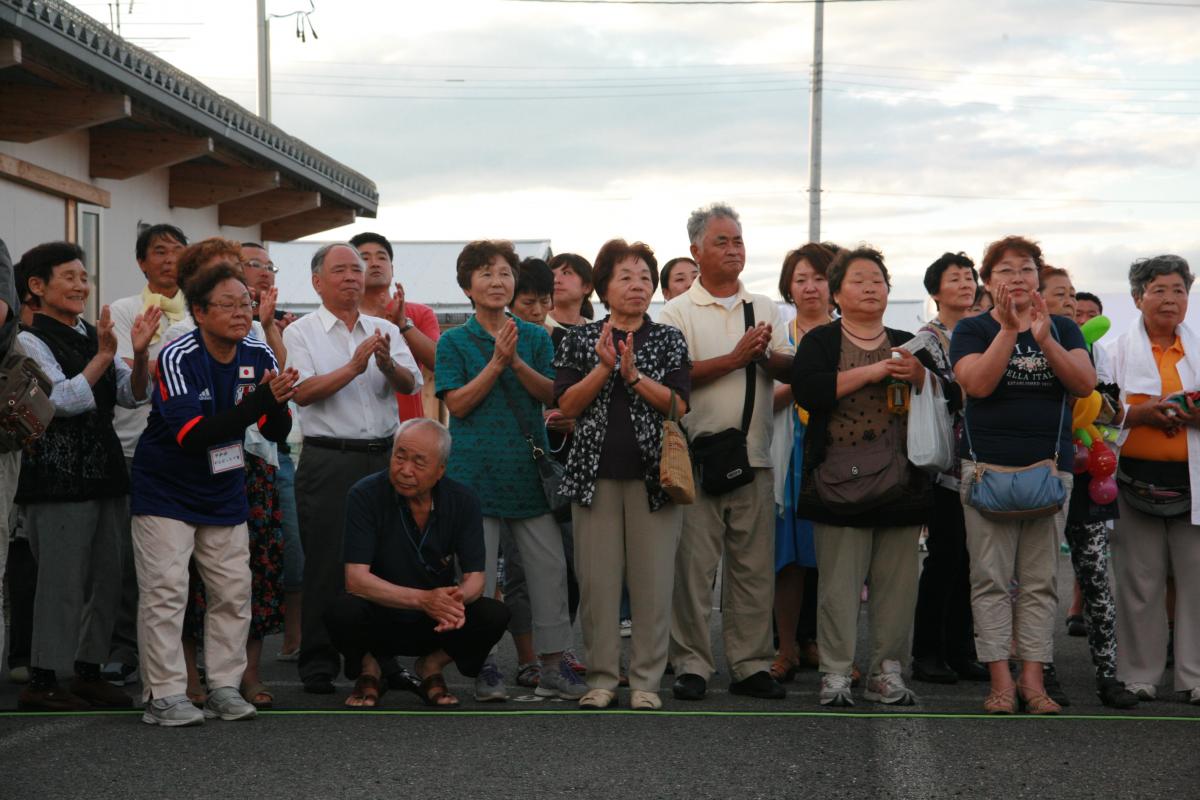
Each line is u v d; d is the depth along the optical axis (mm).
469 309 23109
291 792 4387
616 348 5836
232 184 12398
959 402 6180
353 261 6449
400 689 6258
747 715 5609
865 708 5824
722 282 6340
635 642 5836
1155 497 6016
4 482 4840
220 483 5504
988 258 5906
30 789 4422
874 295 6016
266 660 7297
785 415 6840
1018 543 5809
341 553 6254
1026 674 5781
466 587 5688
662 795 4371
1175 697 6219
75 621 5777
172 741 5090
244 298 5496
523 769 4680
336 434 6266
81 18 8477
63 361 5812
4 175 9359
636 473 5750
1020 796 4379
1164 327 6281
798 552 6707
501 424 6043
